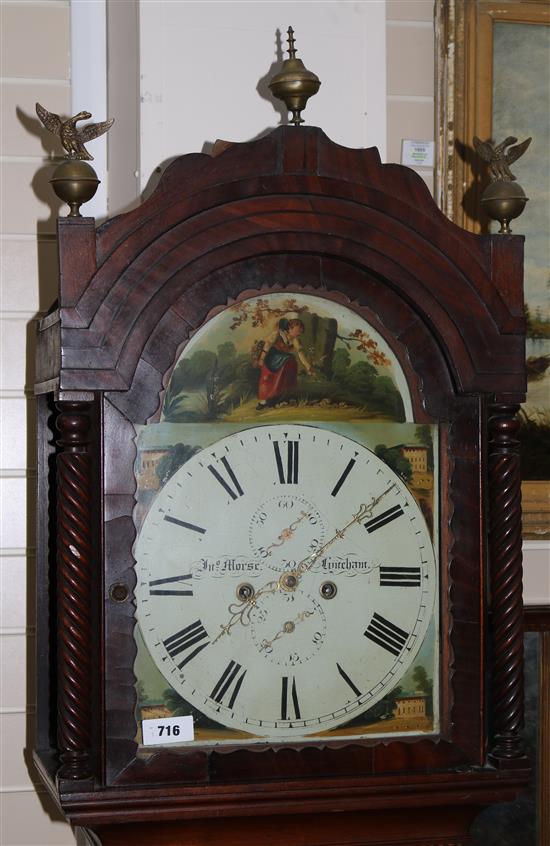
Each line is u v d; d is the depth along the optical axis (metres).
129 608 1.36
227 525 1.39
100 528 1.35
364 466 1.43
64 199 1.36
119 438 1.36
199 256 1.37
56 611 1.57
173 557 1.38
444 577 1.44
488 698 1.46
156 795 1.34
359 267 1.43
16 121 1.83
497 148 1.48
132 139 1.74
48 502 1.61
